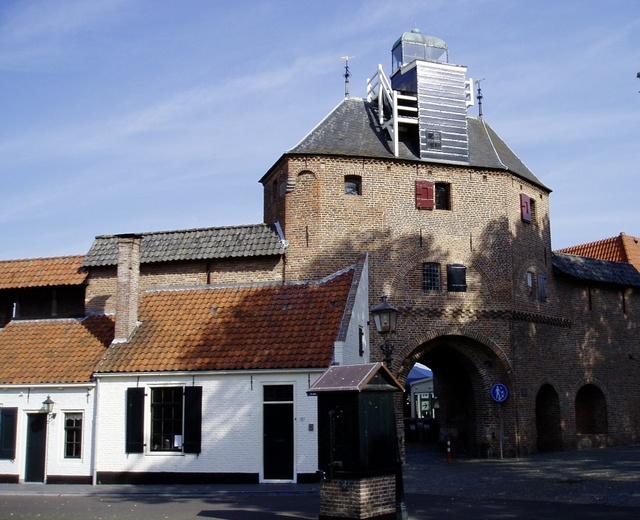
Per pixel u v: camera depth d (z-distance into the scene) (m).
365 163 27.14
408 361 26.47
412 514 14.18
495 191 28.58
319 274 25.94
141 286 27.20
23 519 14.46
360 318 23.34
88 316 25.58
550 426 30.41
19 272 27.70
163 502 17.02
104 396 21.53
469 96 29.78
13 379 22.52
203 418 20.61
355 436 12.89
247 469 20.02
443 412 31.78
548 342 30.09
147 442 20.92
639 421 34.19
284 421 20.08
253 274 26.44
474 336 27.09
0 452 22.14
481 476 20.95
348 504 12.81
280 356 20.53
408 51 30.78
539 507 14.82
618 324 34.09
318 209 26.44
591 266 33.81
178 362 21.16
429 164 27.84
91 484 20.98
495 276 27.88
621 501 15.36
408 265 26.73
